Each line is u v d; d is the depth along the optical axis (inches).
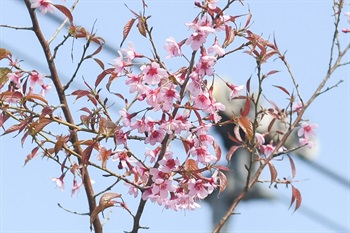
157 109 398.6
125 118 406.3
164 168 403.2
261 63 422.6
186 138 413.7
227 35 407.8
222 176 409.7
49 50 433.1
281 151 448.8
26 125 419.2
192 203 410.3
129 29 405.4
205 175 435.5
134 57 408.5
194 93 395.5
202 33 392.2
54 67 431.2
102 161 410.6
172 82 398.0
